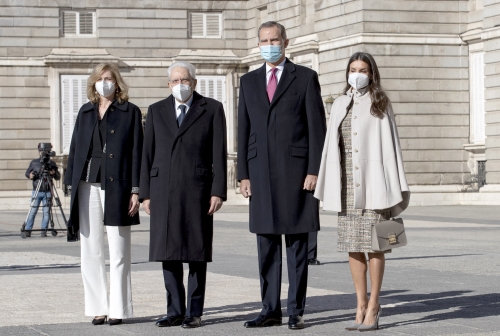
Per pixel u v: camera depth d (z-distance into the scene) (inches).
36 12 1647.4
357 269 329.7
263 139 337.1
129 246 342.6
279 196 333.4
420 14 1384.1
